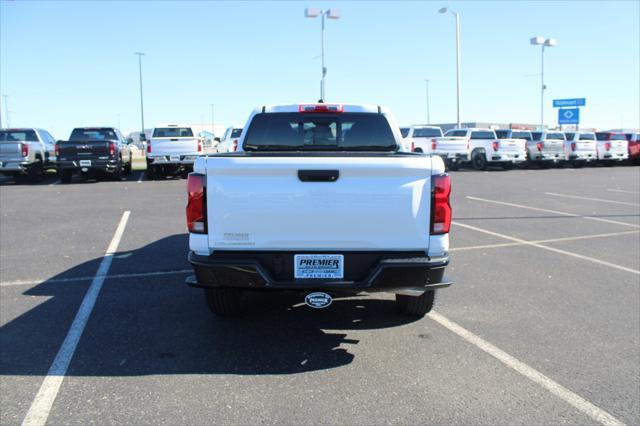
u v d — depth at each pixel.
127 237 8.93
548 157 29.36
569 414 3.41
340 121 5.87
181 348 4.46
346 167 3.88
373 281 3.94
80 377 3.93
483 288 6.12
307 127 5.88
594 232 9.69
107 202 13.37
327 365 4.14
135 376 3.94
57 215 11.27
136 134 62.00
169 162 20.30
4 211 11.84
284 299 5.80
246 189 3.94
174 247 8.17
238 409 3.47
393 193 3.93
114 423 3.30
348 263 4.01
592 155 30.70
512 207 12.99
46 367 4.09
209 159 3.96
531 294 5.91
